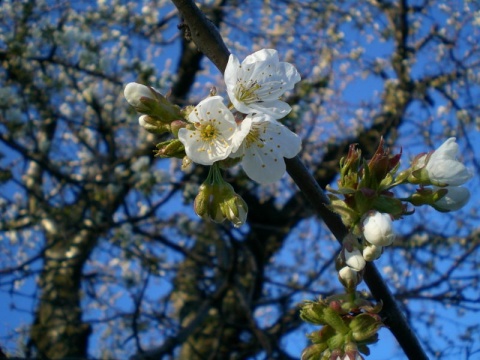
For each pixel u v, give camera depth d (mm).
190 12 1775
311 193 1793
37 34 7043
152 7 8867
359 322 1773
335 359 1750
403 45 9375
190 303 8102
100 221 7922
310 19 9180
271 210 9578
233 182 8484
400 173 1822
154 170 8273
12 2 7156
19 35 6887
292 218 9500
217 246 8820
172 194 7688
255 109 1794
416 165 1827
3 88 6910
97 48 7363
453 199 1805
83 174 8781
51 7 7367
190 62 9438
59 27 7887
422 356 1852
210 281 8602
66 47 7180
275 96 1862
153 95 1810
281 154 1820
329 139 9422
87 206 7145
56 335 7824
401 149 1772
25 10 7035
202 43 1802
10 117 7023
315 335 1798
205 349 8852
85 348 8680
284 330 8047
